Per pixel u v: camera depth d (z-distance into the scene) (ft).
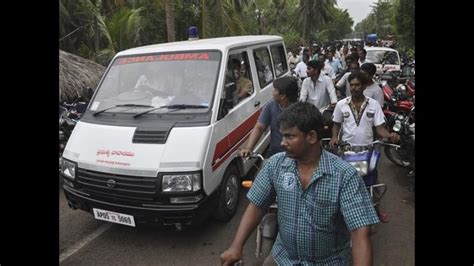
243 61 16.40
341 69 40.91
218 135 12.72
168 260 12.03
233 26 40.32
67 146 13.19
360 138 12.53
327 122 14.58
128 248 12.80
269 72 19.63
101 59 44.32
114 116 13.39
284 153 6.82
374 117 12.36
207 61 14.24
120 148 12.09
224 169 13.24
